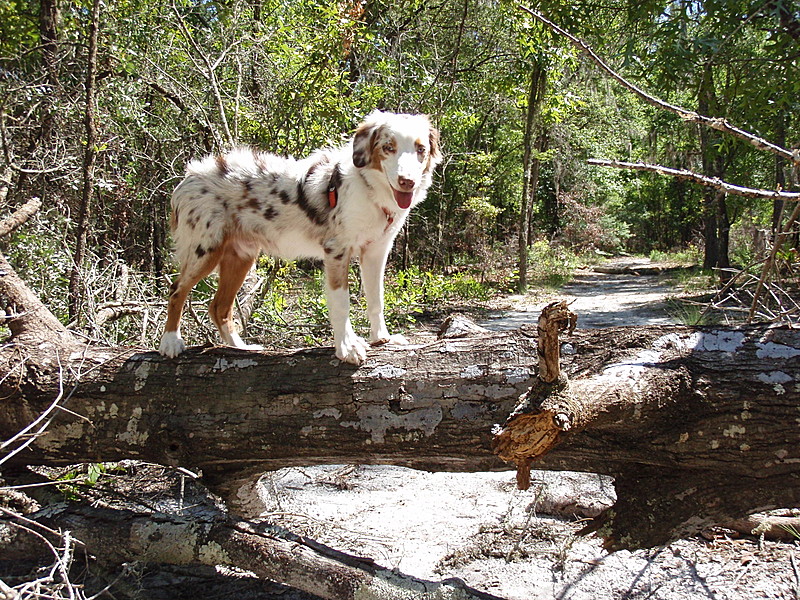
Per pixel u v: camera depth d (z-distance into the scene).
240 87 9.46
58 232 7.53
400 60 13.02
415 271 13.39
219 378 3.46
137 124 9.57
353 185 3.88
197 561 3.37
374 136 3.86
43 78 8.79
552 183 32.25
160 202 11.42
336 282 3.86
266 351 3.55
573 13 10.53
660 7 9.21
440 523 4.29
